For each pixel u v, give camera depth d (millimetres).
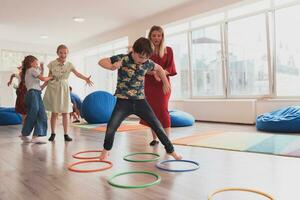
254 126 4879
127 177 1993
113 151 2957
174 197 1588
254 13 5410
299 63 4922
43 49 9430
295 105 4730
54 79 3723
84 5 5602
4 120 6133
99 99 6098
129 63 2305
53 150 3123
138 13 6262
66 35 8203
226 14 5879
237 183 1802
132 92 2314
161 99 3025
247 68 5680
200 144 3148
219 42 6090
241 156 2533
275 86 5219
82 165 2383
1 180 2006
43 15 6180
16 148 3283
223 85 6059
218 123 5527
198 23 6422
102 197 1620
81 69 10391
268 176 1927
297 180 1825
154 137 3289
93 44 8781
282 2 5031
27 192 1744
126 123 5855
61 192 1729
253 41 5527
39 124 3717
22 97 4961
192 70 6707
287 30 5031
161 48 2955
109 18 6562
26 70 3795
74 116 6609
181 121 4965
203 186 1763
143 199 1568
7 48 8695
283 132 3959
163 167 2219
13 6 5543
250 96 5578
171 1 5531
